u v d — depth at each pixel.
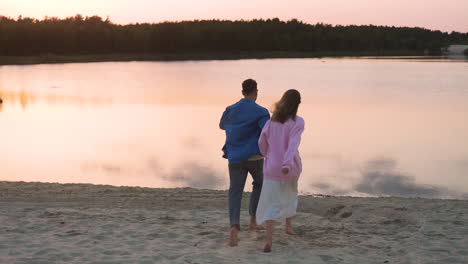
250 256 4.80
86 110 29.33
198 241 5.34
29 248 5.05
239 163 5.31
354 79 61.44
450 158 13.65
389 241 5.36
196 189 8.62
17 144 16.64
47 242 5.25
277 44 186.38
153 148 15.55
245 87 5.36
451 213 6.53
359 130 19.53
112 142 16.98
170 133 19.16
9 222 6.07
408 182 10.85
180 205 7.26
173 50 172.75
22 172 11.94
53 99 37.12
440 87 46.53
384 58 174.88
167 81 61.00
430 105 30.28
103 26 169.75
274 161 4.92
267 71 88.38
